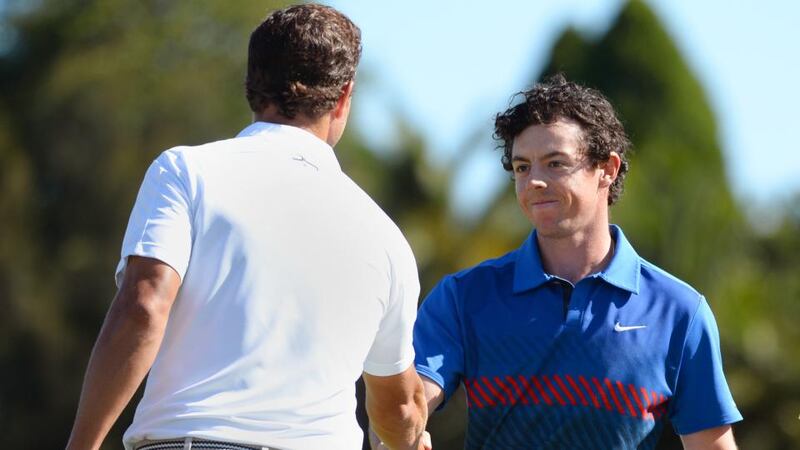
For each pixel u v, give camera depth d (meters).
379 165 89.06
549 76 18.31
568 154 16.66
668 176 79.62
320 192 13.72
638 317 16.80
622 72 81.56
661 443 65.75
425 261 85.50
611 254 17.16
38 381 93.56
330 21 14.19
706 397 16.81
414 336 17.22
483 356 16.95
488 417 16.91
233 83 98.38
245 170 13.55
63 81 96.75
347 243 13.66
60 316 93.88
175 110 96.62
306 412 13.21
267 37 14.08
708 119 81.62
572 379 16.64
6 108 98.94
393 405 14.80
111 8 99.38
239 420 12.98
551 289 16.92
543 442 16.67
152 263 12.94
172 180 13.31
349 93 14.42
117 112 95.94
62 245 95.31
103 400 12.71
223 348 13.08
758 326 81.62
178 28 98.06
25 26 101.19
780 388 77.25
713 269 80.56
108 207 95.50
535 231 17.33
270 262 13.26
